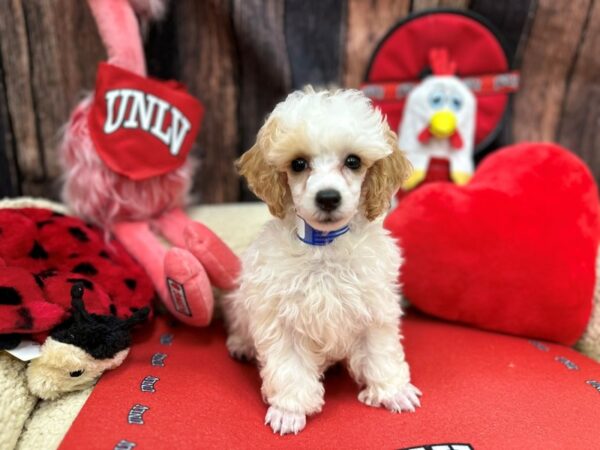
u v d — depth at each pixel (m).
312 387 0.31
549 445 0.28
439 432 0.29
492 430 0.29
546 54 0.49
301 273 0.30
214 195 0.53
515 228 0.39
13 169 0.49
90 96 0.44
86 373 0.32
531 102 0.51
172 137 0.42
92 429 0.28
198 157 0.51
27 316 0.30
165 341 0.38
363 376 0.33
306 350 0.32
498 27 0.48
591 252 0.40
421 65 0.48
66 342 0.31
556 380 0.34
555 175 0.40
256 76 0.49
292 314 0.30
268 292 0.30
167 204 0.45
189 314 0.37
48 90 0.47
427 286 0.41
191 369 0.35
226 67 0.49
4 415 0.29
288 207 0.31
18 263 0.36
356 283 0.31
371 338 0.33
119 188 0.42
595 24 0.47
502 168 0.42
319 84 0.50
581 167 0.41
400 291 0.41
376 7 0.48
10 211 0.38
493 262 0.40
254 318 0.32
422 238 0.41
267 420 0.30
